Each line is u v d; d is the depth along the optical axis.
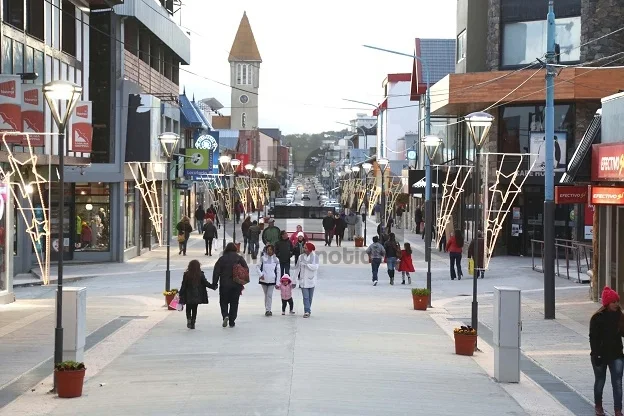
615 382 13.59
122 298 30.41
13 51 32.84
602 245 28.77
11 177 35.66
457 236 38.25
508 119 47.56
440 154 64.62
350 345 20.19
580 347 20.72
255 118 176.62
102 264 44.78
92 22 45.31
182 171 65.88
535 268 41.22
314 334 21.81
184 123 68.62
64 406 13.90
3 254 28.41
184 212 74.38
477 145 21.50
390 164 93.81
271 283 25.53
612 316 13.66
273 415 12.78
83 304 16.41
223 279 23.05
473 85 45.78
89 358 18.48
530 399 14.97
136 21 51.28
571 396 15.32
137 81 52.41
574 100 44.84
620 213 26.72
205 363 17.56
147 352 19.17
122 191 45.84
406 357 18.83
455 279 38.44
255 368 16.88
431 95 54.28
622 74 42.81
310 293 25.45
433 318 26.11
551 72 26.16
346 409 13.33
